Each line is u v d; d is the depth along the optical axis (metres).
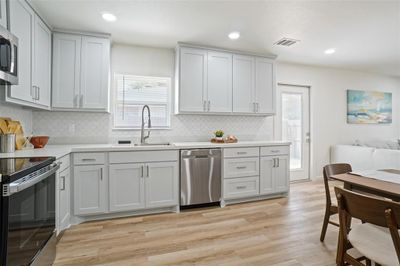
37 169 1.50
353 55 3.92
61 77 2.78
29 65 2.17
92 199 2.62
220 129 3.91
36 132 2.97
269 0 2.23
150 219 2.72
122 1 2.24
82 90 2.86
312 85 4.64
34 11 2.28
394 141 5.02
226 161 3.21
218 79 3.49
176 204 2.94
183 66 3.30
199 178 3.05
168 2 2.27
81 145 2.93
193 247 2.09
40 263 1.54
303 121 4.64
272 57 3.85
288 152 3.62
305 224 2.60
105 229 2.45
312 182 4.54
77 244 2.13
